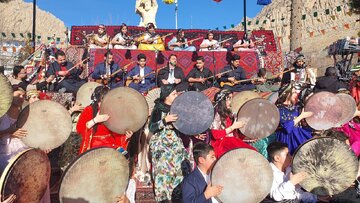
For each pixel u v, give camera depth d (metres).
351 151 5.15
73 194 3.99
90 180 4.08
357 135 6.93
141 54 10.29
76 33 14.31
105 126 5.31
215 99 6.31
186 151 5.46
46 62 10.45
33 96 6.09
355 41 15.09
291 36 17.00
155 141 5.39
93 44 12.09
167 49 13.50
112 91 5.30
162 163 5.28
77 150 5.89
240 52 11.79
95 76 10.39
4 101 4.66
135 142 6.33
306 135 6.26
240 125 5.95
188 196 4.45
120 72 10.45
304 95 7.18
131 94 5.40
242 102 7.55
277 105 6.66
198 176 4.58
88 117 5.32
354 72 12.22
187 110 5.46
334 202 5.86
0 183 3.43
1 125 5.11
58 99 8.23
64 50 11.53
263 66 11.85
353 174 5.17
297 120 6.27
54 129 5.40
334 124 6.50
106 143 5.32
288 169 5.23
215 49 12.80
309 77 10.62
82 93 8.12
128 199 4.70
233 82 10.20
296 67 10.62
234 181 4.48
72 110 6.41
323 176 5.08
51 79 9.66
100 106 5.23
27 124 5.25
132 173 5.67
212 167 4.43
